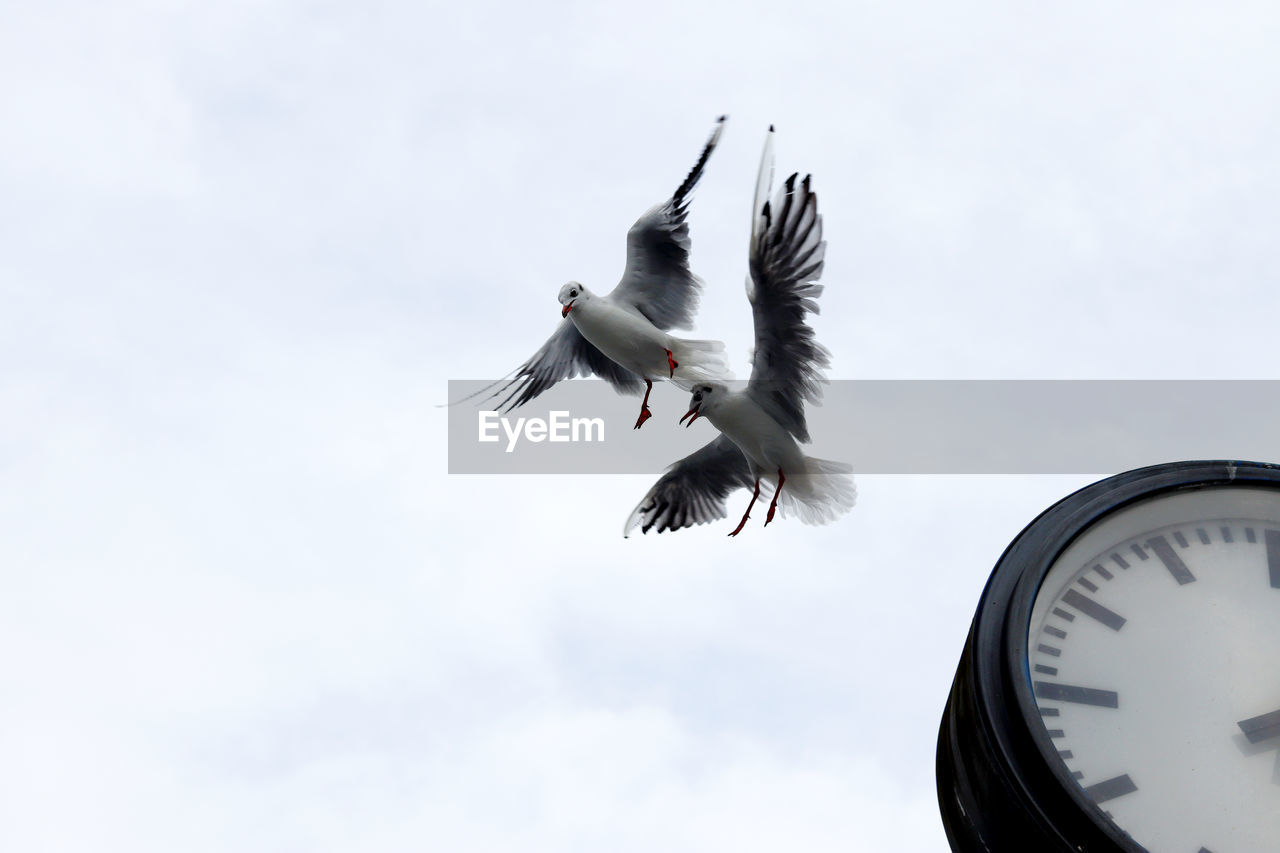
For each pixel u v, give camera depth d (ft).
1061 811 17.21
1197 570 18.11
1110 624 17.94
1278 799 17.46
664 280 21.79
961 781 17.71
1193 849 17.34
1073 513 18.19
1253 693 17.74
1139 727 17.66
